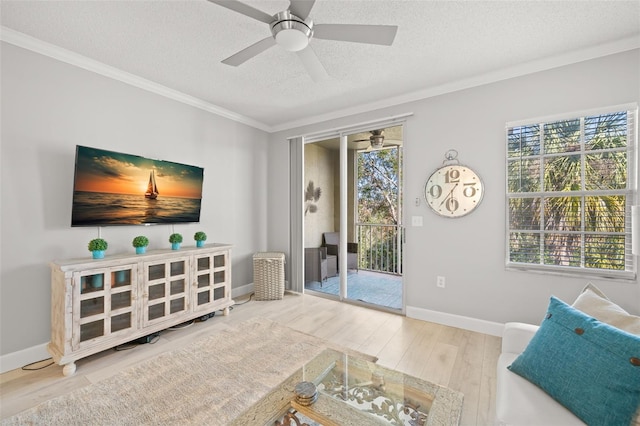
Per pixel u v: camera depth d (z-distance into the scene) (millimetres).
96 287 2168
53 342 2160
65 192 2369
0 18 1922
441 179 2914
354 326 2867
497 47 2254
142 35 2121
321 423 1118
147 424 1512
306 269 4258
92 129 2521
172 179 3000
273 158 4332
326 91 3094
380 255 4105
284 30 1505
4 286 2088
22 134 2156
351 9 1833
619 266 2225
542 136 2488
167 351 2314
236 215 3867
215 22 1970
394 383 1396
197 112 3383
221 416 1566
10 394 1795
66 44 2238
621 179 2211
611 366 1057
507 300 2619
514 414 1093
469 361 2211
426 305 3033
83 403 1679
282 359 2178
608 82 2215
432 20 1934
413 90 3041
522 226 2586
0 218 2072
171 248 2988
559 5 1781
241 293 3926
